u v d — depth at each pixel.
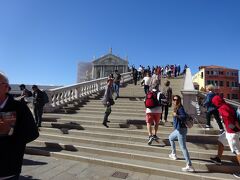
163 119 10.35
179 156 7.07
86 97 16.06
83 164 6.91
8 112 2.73
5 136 2.68
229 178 5.77
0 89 2.77
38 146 8.45
